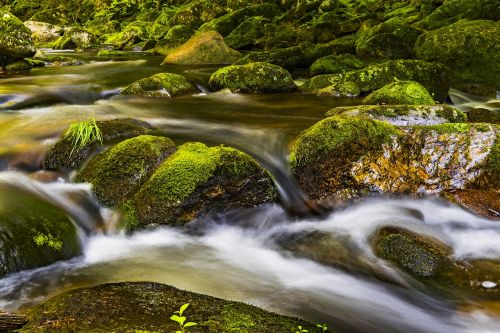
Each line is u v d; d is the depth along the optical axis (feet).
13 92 30.96
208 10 90.02
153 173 15.94
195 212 15.60
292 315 11.60
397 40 45.19
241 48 69.10
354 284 13.24
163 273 13.33
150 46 75.36
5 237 12.65
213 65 52.01
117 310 9.71
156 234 15.25
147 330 8.79
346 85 33.35
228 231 16.14
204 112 28.22
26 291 11.74
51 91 32.30
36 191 16.15
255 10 81.30
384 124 18.63
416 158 18.17
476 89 36.65
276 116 27.14
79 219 15.21
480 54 36.60
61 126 23.44
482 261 13.89
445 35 38.83
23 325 8.98
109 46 81.35
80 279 12.65
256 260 14.55
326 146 17.72
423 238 14.76
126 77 40.57
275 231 16.52
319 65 42.37
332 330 11.05
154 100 31.17
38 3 116.57
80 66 48.96
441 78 34.24
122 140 19.53
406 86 28.30
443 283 13.00
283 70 34.99
